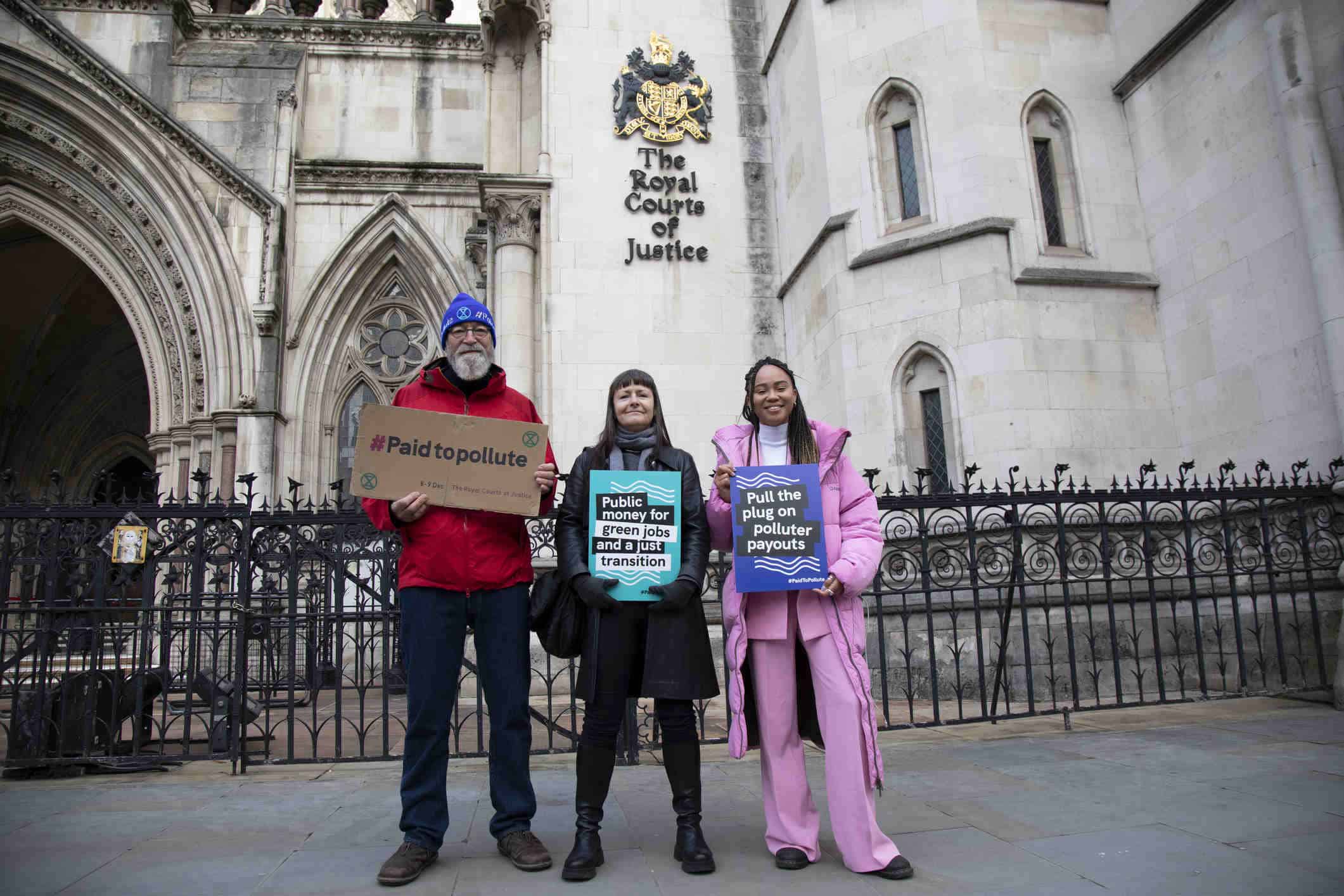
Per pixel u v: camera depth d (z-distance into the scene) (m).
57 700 5.61
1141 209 9.54
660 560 3.20
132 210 13.33
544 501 3.49
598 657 3.17
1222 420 8.38
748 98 12.68
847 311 9.86
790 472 3.24
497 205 11.84
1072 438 8.68
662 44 12.58
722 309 11.90
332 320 14.09
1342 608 6.54
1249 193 8.07
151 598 5.62
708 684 3.15
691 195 12.20
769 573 3.14
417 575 3.29
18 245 15.89
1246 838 3.24
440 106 14.99
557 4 12.47
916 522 8.67
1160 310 9.25
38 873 3.13
